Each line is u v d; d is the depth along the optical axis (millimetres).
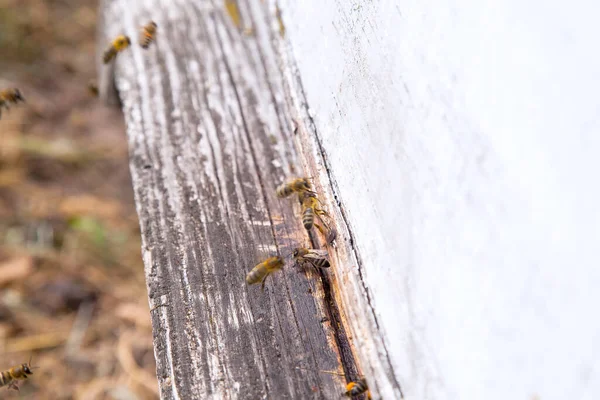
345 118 542
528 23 460
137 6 705
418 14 499
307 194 569
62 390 895
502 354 464
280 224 587
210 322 559
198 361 550
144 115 643
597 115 409
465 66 478
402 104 503
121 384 905
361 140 529
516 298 460
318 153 563
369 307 520
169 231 592
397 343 504
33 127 1290
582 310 417
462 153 478
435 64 489
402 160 503
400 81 505
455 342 479
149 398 893
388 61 513
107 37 700
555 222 440
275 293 562
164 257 583
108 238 1105
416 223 495
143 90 655
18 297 996
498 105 467
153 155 624
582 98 421
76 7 1588
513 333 461
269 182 604
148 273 579
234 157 615
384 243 513
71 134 1295
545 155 453
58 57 1451
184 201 602
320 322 553
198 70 657
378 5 520
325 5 560
